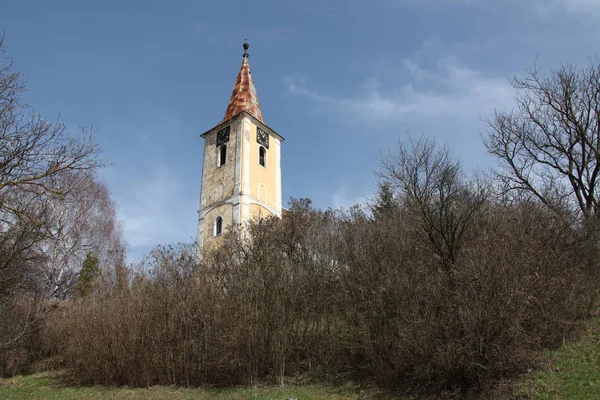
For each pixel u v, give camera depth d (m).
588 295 14.77
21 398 16.23
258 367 16.11
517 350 11.67
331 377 15.18
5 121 13.59
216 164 38.72
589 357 12.05
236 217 34.34
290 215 28.08
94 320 18.97
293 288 17.36
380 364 13.93
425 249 15.62
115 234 37.97
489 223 15.91
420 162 16.59
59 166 14.94
